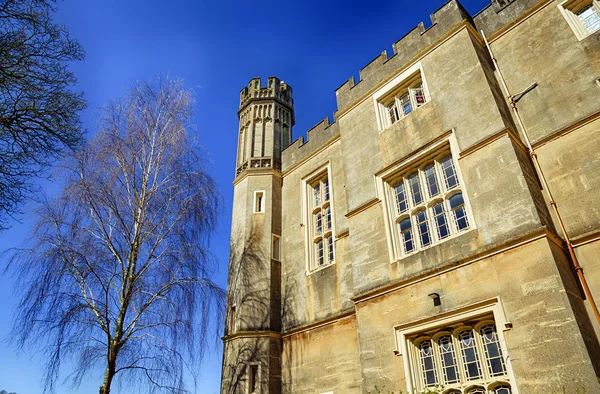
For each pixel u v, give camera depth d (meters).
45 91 7.43
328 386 11.68
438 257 9.63
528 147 9.77
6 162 7.21
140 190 13.21
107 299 11.02
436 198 10.47
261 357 13.26
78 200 11.72
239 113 20.98
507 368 7.54
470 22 12.80
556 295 7.39
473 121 10.37
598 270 7.76
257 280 14.93
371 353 9.91
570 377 6.74
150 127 14.28
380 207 11.65
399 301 9.87
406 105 12.94
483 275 8.55
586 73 9.62
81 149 10.99
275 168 18.09
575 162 8.94
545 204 8.98
